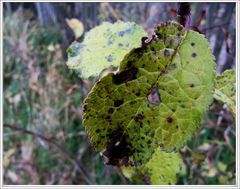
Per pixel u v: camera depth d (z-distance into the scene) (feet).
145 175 0.63
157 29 0.36
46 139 1.28
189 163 1.07
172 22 0.36
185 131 0.35
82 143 1.70
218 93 0.45
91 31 0.47
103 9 1.39
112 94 0.36
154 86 0.36
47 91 1.79
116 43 0.45
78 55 0.45
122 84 0.36
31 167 1.62
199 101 0.35
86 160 1.64
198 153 0.95
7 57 2.20
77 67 0.44
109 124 0.36
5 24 2.27
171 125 0.35
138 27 0.46
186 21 0.39
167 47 0.36
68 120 1.80
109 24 0.47
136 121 0.36
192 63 0.35
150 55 0.36
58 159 1.67
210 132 1.36
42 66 2.05
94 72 0.43
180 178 1.13
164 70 0.36
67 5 1.90
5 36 2.15
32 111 1.89
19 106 2.02
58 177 1.59
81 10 1.61
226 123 1.22
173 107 0.35
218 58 1.22
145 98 0.36
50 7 2.05
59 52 1.72
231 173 1.22
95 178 1.48
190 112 0.35
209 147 1.21
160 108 0.36
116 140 0.36
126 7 1.49
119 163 0.37
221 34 1.18
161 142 0.36
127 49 0.44
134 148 0.36
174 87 0.35
